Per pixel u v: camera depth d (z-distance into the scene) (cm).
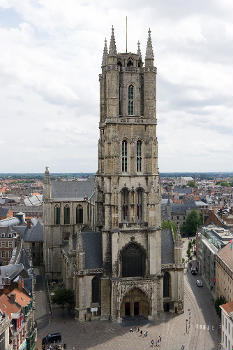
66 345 10875
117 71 13012
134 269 13100
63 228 17250
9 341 8531
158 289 13100
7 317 8306
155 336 11525
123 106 13212
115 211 12788
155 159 13300
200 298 15012
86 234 13450
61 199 17275
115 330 11950
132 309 13000
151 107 13300
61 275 16888
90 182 18150
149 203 13062
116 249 12731
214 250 16088
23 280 11506
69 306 13412
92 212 16312
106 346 10862
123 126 13112
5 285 10381
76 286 12719
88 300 12769
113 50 12975
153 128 13312
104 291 12800
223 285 13875
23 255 15462
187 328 12088
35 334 10819
